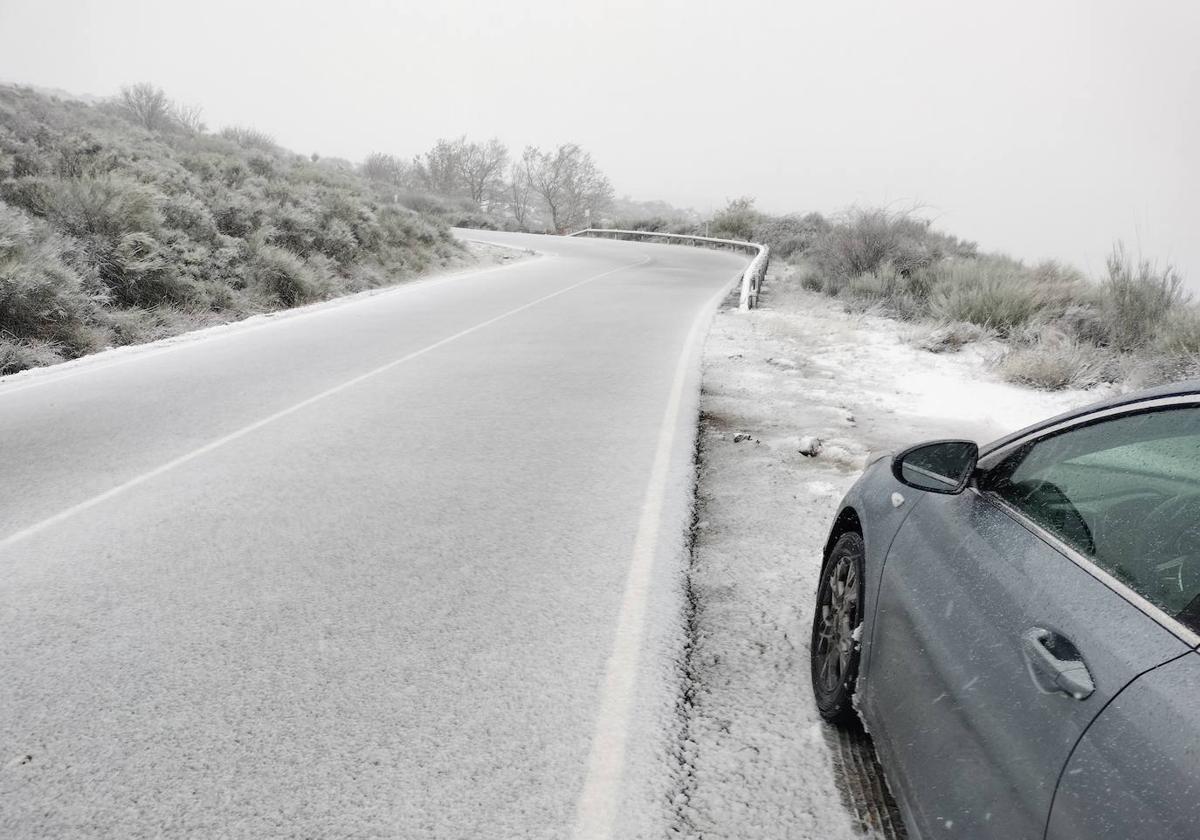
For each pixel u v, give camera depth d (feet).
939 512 7.76
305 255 56.44
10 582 13.33
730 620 12.17
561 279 67.31
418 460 19.85
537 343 36.76
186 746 9.21
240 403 25.43
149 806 8.27
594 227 160.66
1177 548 5.08
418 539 15.08
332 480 18.34
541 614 12.28
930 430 23.73
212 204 51.55
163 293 41.52
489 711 9.86
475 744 9.25
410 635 11.64
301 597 12.80
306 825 8.01
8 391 26.81
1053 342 34.06
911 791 6.49
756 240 113.50
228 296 44.32
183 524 15.76
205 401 25.64
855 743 9.26
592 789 8.52
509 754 9.07
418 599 12.74
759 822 8.05
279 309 47.62
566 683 10.46
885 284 53.06
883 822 8.04
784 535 15.44
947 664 6.27
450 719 9.70
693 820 8.08
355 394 26.68
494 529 15.57
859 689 8.38
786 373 31.53
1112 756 4.28
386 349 34.88
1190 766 3.84
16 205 41.04
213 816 8.13
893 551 8.13
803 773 8.75
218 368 30.68
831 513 16.61
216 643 11.42
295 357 32.96
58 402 25.39
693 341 38.09
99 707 9.94
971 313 41.63
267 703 10.01
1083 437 6.60
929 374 32.22
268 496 17.30
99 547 14.69
